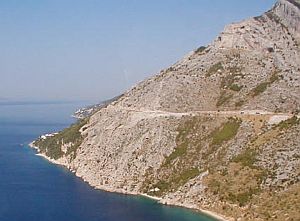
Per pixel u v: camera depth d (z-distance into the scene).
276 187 152.00
